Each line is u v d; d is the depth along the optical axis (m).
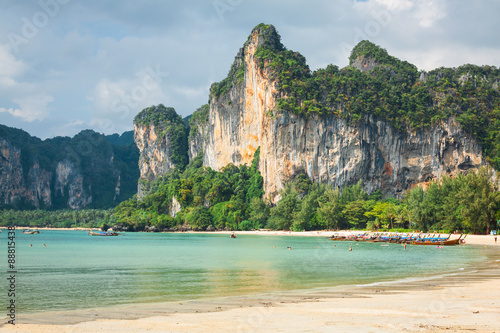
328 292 35.03
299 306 28.30
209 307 29.39
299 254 83.75
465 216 122.25
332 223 176.88
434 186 140.00
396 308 26.81
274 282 43.78
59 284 44.81
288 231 192.38
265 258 75.00
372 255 78.44
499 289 34.25
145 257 79.94
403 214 149.75
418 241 111.06
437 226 135.38
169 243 132.62
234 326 22.80
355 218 172.75
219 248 105.75
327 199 189.12
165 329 22.47
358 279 44.75
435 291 33.62
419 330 21.30
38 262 70.44
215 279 47.41
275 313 25.97
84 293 38.69
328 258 73.00
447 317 24.12
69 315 27.58
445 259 67.44
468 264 58.72
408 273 49.22
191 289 40.16
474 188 125.38
